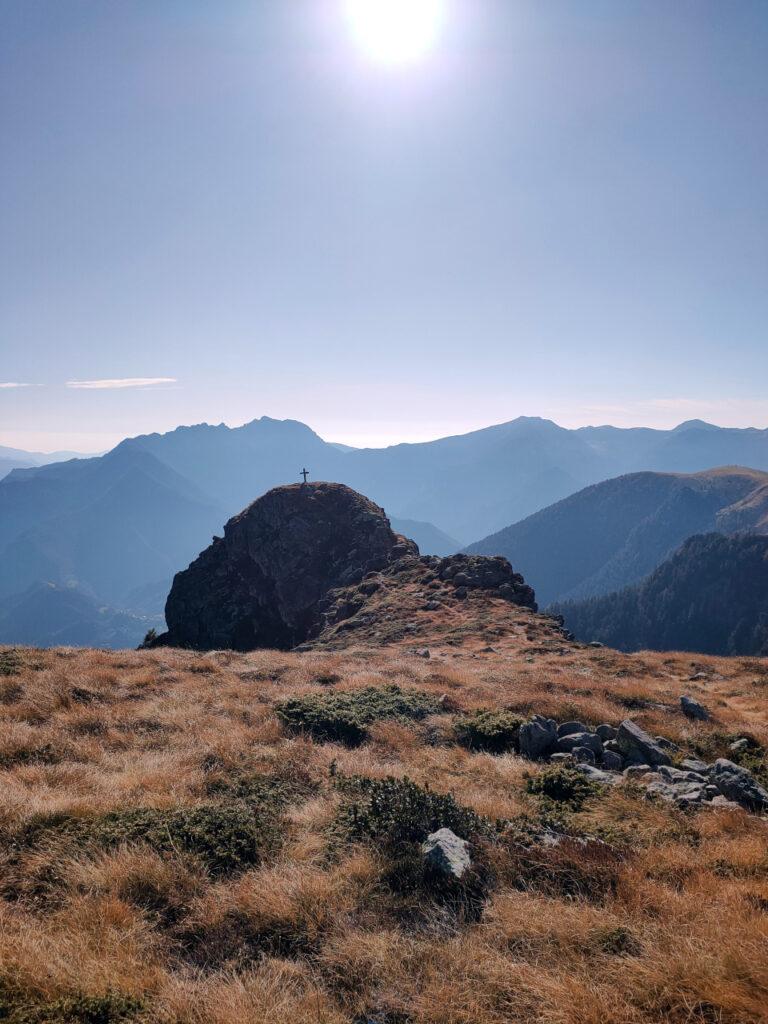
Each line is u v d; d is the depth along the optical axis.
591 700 17.95
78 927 5.55
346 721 14.15
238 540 75.75
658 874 7.04
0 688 15.43
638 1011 4.50
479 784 10.82
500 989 4.92
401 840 7.46
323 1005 4.73
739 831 8.70
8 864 6.66
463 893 6.35
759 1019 4.39
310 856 7.27
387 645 35.44
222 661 23.06
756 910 6.08
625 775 11.85
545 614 39.31
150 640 74.38
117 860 6.67
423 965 5.25
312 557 69.44
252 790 9.60
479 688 18.94
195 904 6.05
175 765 10.57
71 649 22.33
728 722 17.77
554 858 7.02
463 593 45.62
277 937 5.68
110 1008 4.51
